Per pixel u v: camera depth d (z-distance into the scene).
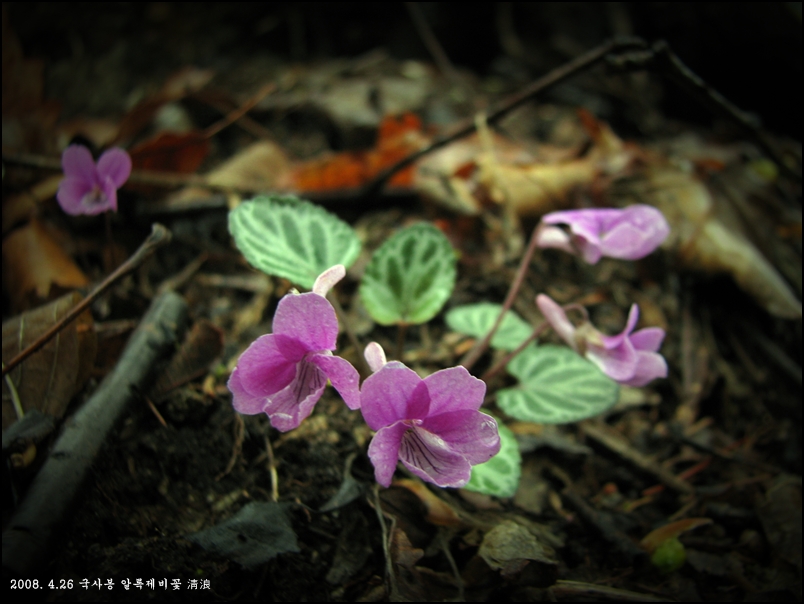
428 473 0.07
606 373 0.10
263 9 0.24
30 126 0.15
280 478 0.10
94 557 0.08
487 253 0.15
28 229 0.12
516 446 0.10
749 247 0.15
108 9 0.21
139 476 0.09
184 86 0.19
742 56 0.20
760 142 0.14
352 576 0.09
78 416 0.09
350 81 0.21
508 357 0.11
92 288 0.12
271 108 0.19
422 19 0.22
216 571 0.08
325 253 0.10
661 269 0.15
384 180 0.15
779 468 0.12
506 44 0.24
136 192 0.14
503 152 0.18
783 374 0.13
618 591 0.09
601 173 0.16
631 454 0.12
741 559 0.10
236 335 0.12
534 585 0.09
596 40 0.23
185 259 0.14
